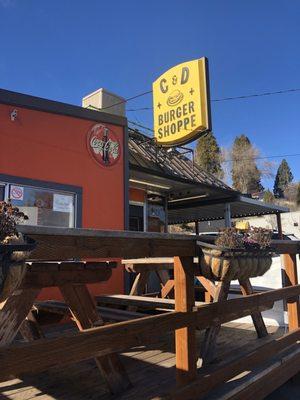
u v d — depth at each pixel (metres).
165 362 4.03
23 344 2.15
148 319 2.83
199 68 8.96
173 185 10.11
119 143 7.49
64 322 5.87
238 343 4.60
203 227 20.38
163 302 4.83
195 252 3.37
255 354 3.99
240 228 3.71
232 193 11.27
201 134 8.95
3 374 2.03
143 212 10.58
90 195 6.93
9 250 1.84
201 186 10.24
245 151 56.41
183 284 3.22
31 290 2.95
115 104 9.64
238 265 3.37
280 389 4.55
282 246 4.74
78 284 3.20
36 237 2.26
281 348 4.49
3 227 1.94
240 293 6.46
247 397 3.51
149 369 3.80
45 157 6.42
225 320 3.63
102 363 3.16
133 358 4.17
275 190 62.88
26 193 6.16
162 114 9.64
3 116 6.04
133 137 10.18
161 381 3.45
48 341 2.24
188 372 3.13
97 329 2.50
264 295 4.28
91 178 6.98
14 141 6.10
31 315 4.01
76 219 6.67
